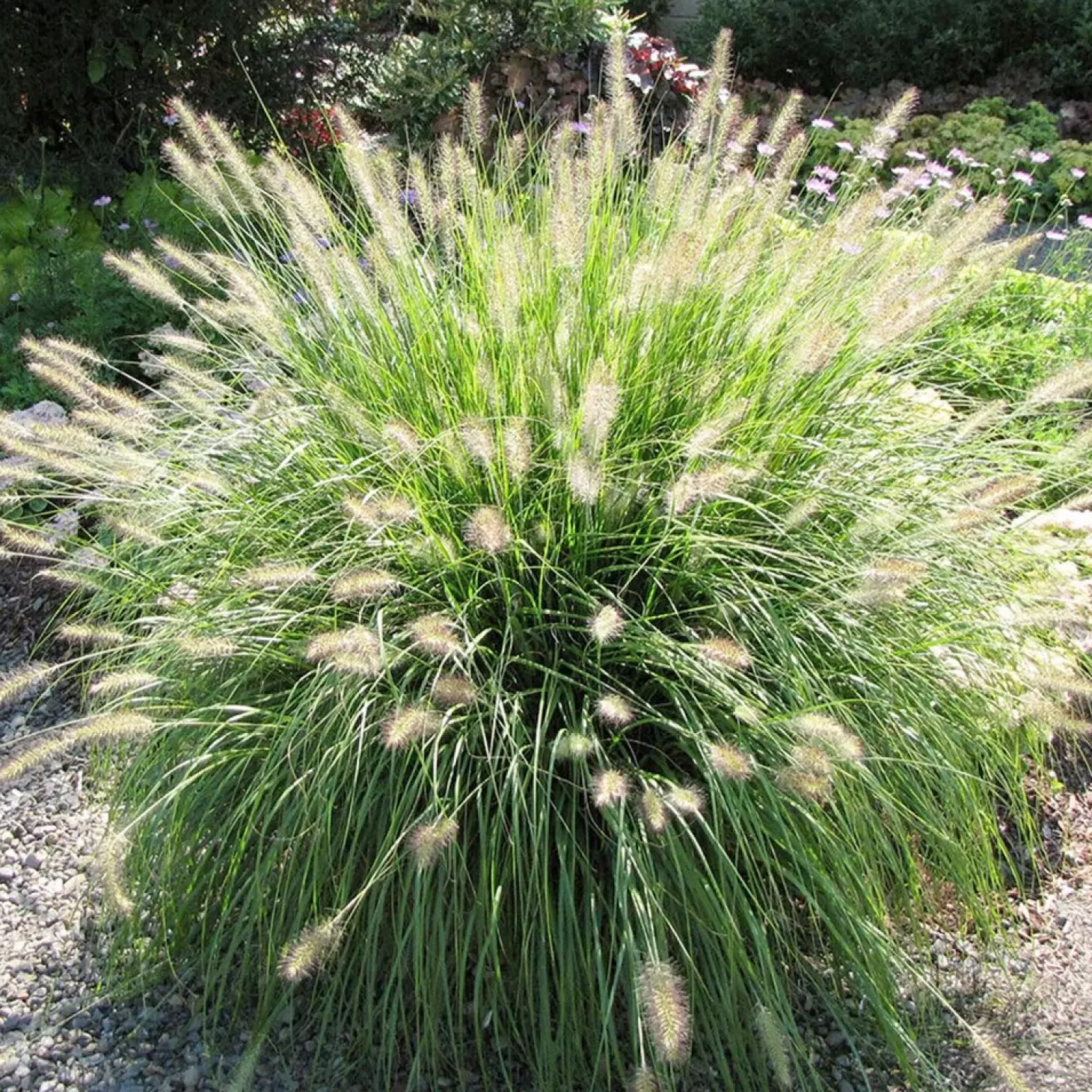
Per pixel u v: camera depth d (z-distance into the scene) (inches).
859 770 105.3
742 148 152.3
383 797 104.8
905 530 122.6
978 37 467.8
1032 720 124.1
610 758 109.0
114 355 208.1
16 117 283.4
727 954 101.0
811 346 112.9
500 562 113.0
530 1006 100.7
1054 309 224.8
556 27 309.7
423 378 125.0
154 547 130.3
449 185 136.6
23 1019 114.6
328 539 118.4
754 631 110.3
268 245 154.5
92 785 145.9
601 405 98.3
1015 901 132.4
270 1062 109.2
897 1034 104.2
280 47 306.5
